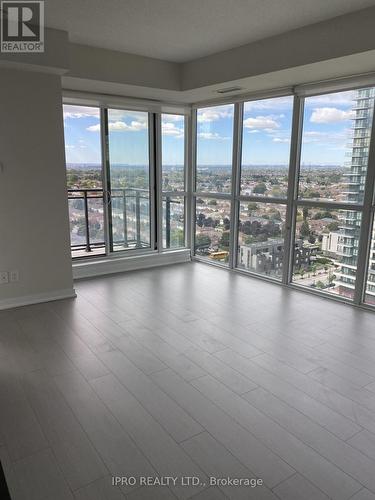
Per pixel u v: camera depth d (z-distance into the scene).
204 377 2.59
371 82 3.50
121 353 2.91
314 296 4.23
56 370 2.66
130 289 4.43
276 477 1.78
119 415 2.20
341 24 3.00
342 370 2.69
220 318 3.59
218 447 1.96
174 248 5.84
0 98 3.45
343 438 2.03
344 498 1.67
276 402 2.33
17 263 3.80
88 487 1.72
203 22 3.19
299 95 4.12
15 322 3.48
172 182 5.66
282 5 2.83
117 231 5.23
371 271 3.81
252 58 3.72
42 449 1.93
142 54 4.16
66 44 3.44
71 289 4.15
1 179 3.58
